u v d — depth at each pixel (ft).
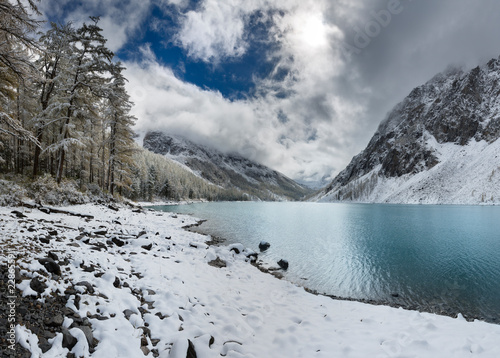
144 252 42.06
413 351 20.95
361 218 187.11
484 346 21.12
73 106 80.02
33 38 31.32
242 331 23.66
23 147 123.44
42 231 35.01
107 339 17.76
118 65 80.74
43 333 16.03
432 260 65.16
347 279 50.29
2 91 52.42
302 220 167.84
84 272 25.59
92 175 147.02
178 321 22.52
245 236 90.58
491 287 46.78
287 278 49.24
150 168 270.46
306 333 24.49
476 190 472.44
